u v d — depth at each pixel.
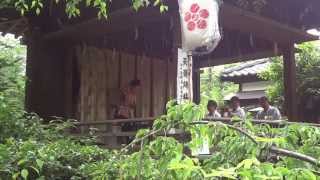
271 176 1.77
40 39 9.32
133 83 10.20
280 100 13.54
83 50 10.17
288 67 9.37
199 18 5.75
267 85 15.88
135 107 10.50
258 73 14.76
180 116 2.48
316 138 2.46
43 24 9.33
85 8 8.32
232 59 11.11
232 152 2.40
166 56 11.86
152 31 9.92
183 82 6.46
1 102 5.41
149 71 11.62
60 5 8.54
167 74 12.03
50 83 9.41
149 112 11.51
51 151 4.26
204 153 2.71
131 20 7.85
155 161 2.50
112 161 3.14
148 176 2.47
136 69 11.31
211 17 5.75
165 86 11.95
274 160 2.37
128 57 11.16
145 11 7.31
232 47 10.54
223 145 2.48
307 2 8.65
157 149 2.46
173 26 7.18
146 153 2.52
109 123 7.52
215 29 5.77
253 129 2.55
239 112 9.38
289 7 8.78
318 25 9.31
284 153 2.19
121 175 2.59
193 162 2.06
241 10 7.23
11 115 5.52
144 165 2.48
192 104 2.47
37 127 5.77
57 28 9.25
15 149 4.23
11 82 7.03
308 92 12.52
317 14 8.98
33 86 9.24
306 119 12.52
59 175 4.17
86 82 10.23
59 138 5.86
